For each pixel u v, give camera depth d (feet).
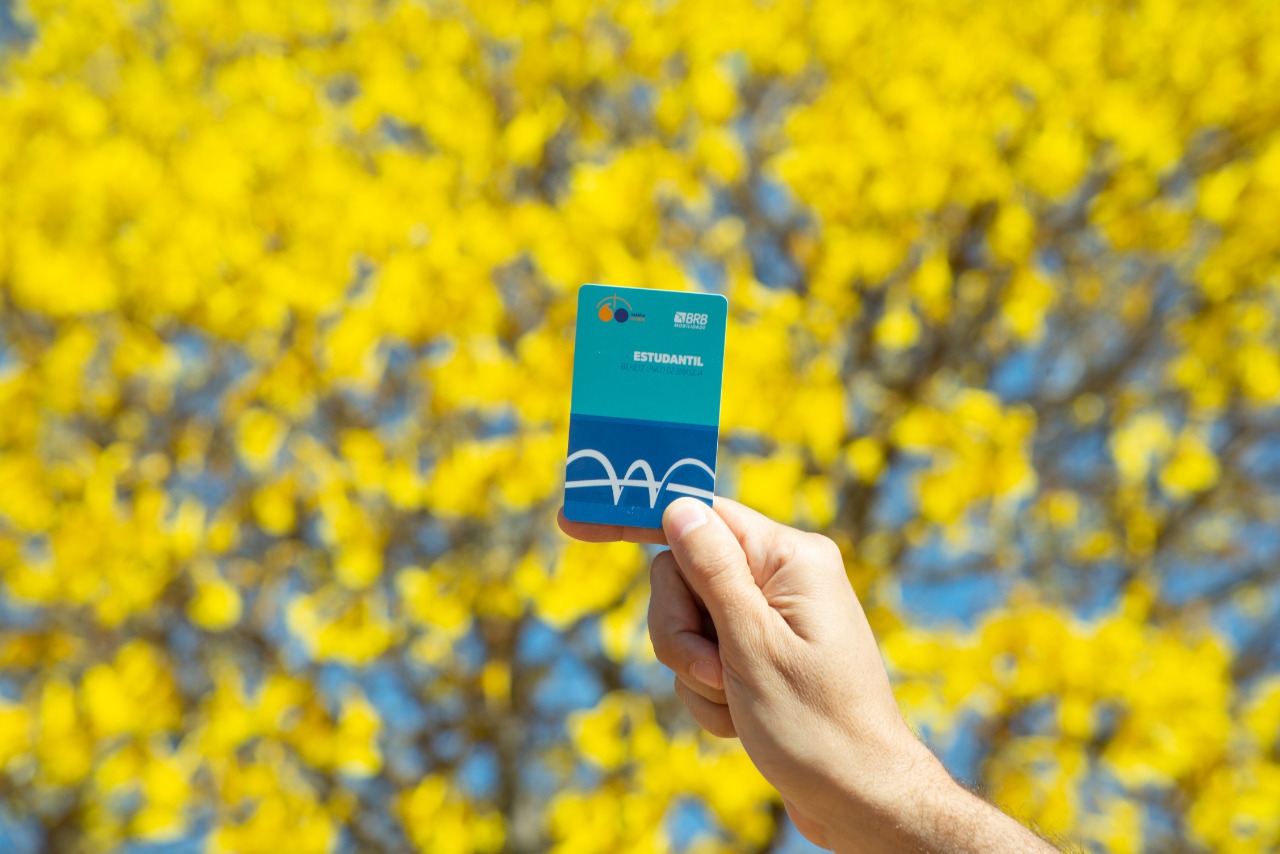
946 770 3.25
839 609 3.38
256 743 7.54
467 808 7.75
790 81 8.07
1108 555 7.97
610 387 3.71
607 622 7.55
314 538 7.86
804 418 7.25
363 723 7.34
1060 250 8.29
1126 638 7.09
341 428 7.81
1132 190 7.82
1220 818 7.22
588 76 8.02
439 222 7.34
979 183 7.57
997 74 7.65
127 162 7.30
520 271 7.72
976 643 7.24
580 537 3.81
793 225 8.07
